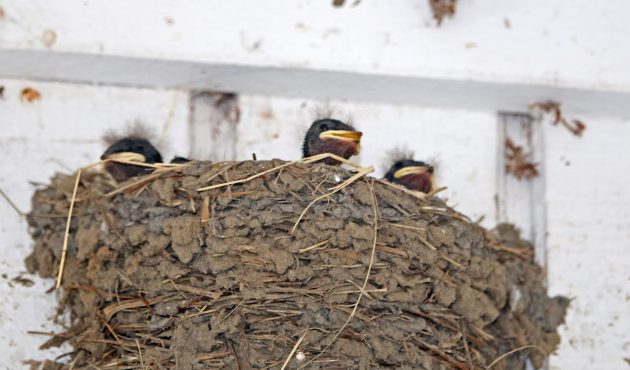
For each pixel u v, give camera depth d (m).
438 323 6.66
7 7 7.16
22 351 6.95
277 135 7.64
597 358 7.38
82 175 7.25
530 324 7.38
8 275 7.07
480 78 7.41
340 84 7.54
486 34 7.47
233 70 7.38
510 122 7.80
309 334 6.42
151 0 7.30
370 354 6.45
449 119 7.77
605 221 7.61
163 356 6.39
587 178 7.66
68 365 6.89
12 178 7.28
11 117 7.41
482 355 6.90
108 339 6.56
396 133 7.74
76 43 7.16
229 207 6.56
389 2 7.48
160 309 6.43
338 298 6.45
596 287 7.50
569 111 7.72
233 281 6.40
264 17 7.36
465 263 6.80
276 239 6.49
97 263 6.62
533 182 7.71
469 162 7.70
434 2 7.43
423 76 7.39
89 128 7.46
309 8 7.42
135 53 7.20
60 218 7.07
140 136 7.46
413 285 6.55
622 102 7.58
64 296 6.93
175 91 7.60
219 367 6.34
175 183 6.63
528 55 7.46
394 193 6.76
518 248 7.57
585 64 7.47
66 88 7.51
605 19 7.57
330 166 6.70
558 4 7.57
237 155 7.60
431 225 6.76
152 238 6.55
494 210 7.63
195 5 7.33
